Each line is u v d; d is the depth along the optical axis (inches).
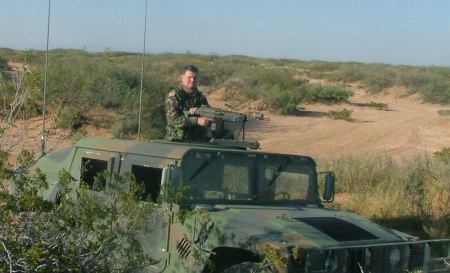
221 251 194.2
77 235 171.2
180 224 205.3
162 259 209.9
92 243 174.2
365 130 902.4
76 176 249.8
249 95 1109.1
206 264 194.5
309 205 239.6
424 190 412.8
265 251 174.7
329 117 1035.3
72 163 254.2
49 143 454.6
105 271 179.3
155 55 1998.0
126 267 187.8
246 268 186.7
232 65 1742.1
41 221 166.7
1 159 172.6
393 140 818.8
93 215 172.4
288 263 171.8
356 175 469.7
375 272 191.0
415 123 993.5
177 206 204.5
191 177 209.8
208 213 200.1
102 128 699.4
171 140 257.8
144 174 222.4
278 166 233.0
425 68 2385.6
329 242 184.5
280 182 232.7
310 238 184.7
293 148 735.1
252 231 187.8
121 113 723.4
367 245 185.8
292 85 1259.8
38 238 165.6
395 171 464.8
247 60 2541.8
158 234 212.5
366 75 1813.5
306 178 242.8
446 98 1433.3
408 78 1615.4
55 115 218.4
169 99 262.7
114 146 239.5
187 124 254.7
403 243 196.7
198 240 198.5
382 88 1622.8
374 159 525.0
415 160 494.6
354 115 1094.4
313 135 839.7
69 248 170.2
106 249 175.8
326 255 180.1
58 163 261.4
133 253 189.8
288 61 2743.6
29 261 156.0
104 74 807.1
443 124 978.1
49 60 894.4
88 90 711.1
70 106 626.5
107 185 186.2
